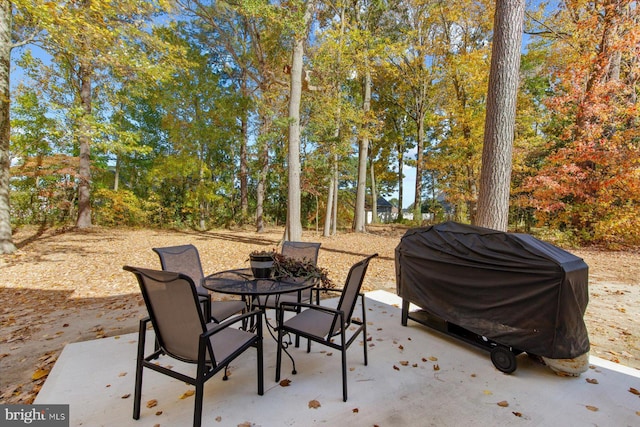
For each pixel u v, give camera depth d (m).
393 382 2.33
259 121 13.36
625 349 3.02
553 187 9.04
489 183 4.01
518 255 2.41
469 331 2.93
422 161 14.32
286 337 3.11
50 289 4.82
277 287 2.52
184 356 1.87
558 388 2.27
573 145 8.95
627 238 8.73
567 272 2.17
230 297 4.68
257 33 9.26
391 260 7.56
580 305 2.29
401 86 15.82
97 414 1.92
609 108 8.44
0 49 6.52
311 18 7.82
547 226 10.33
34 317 3.67
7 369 2.52
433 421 1.90
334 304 4.13
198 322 1.74
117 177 14.59
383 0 12.30
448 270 2.91
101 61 6.72
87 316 3.71
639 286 5.26
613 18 8.56
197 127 12.09
